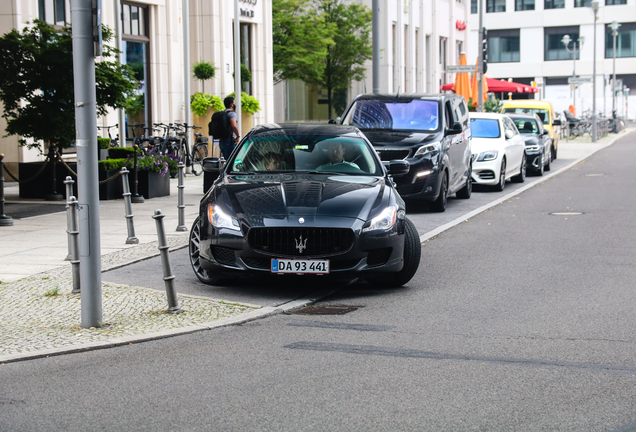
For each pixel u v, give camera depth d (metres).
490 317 7.26
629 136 53.47
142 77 25.17
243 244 7.99
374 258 8.19
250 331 6.82
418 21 51.09
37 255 10.55
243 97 28.78
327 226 7.92
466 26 61.53
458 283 8.95
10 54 15.44
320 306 7.88
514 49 83.00
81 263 6.95
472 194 19.50
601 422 4.57
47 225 13.18
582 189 20.17
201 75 27.03
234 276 8.75
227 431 4.45
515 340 6.43
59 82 15.35
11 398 5.08
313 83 45.50
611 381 5.33
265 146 9.77
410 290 8.62
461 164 17.25
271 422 4.59
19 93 15.49
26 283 8.87
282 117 48.25
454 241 12.07
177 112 26.56
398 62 47.84
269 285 8.86
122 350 6.27
